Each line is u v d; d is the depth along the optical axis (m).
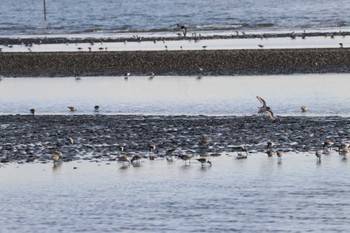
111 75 76.38
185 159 41.69
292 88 64.44
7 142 47.31
